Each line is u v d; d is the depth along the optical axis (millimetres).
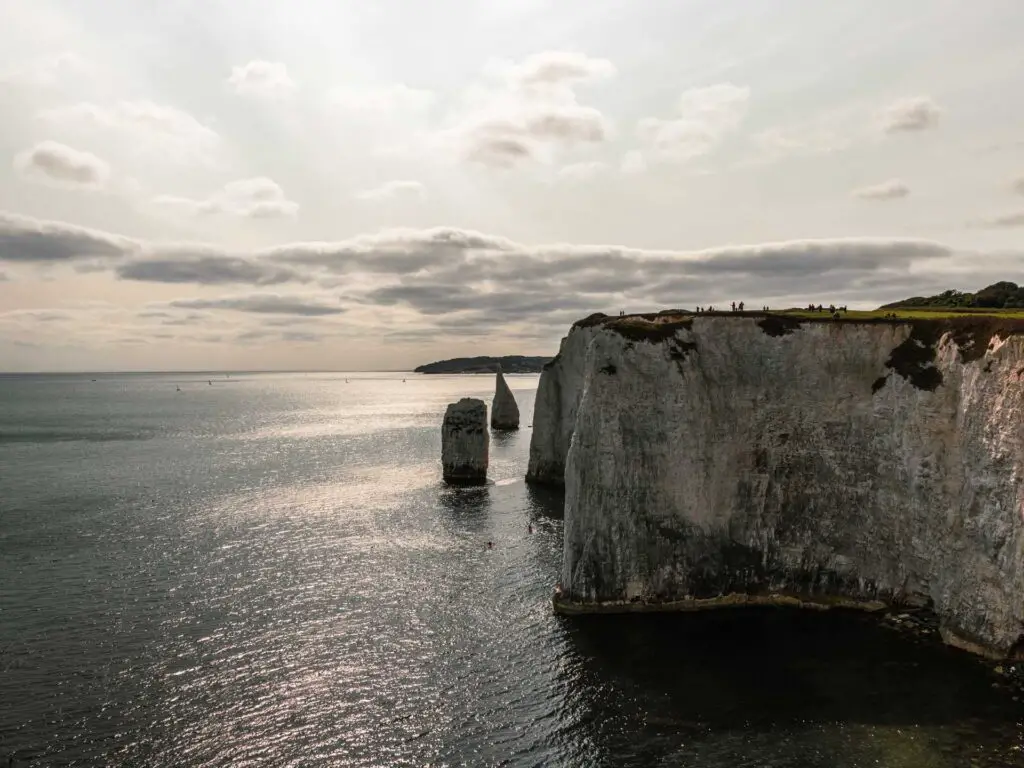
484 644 34219
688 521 39531
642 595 38562
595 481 39531
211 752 25141
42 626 36000
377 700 28938
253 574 44875
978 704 27656
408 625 36594
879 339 39406
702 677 30422
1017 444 30406
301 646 34000
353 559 48281
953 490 34281
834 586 38438
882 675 30250
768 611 38000
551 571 45562
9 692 29016
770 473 40188
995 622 31312
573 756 24844
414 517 61406
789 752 24656
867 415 38781
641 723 26844
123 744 25469
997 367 32188
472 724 27062
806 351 40969
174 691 29453
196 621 37000
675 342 41750
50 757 24484
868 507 38094
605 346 41438
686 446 40000
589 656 32688
